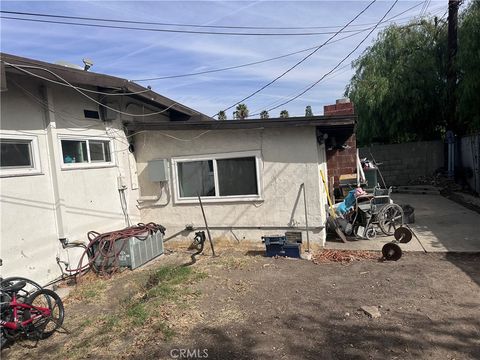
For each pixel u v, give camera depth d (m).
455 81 15.33
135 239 7.27
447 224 9.25
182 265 7.10
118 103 8.30
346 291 5.34
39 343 4.47
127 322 4.66
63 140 6.83
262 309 4.84
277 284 5.77
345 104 11.47
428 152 17.12
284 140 7.65
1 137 5.61
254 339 4.07
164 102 9.36
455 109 15.48
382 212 8.23
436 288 5.25
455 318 4.30
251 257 7.36
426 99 16.88
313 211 7.62
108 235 7.24
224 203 8.20
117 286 6.30
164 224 8.74
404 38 17.62
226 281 5.98
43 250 6.25
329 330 4.19
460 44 13.61
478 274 5.73
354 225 8.36
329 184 11.01
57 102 6.67
